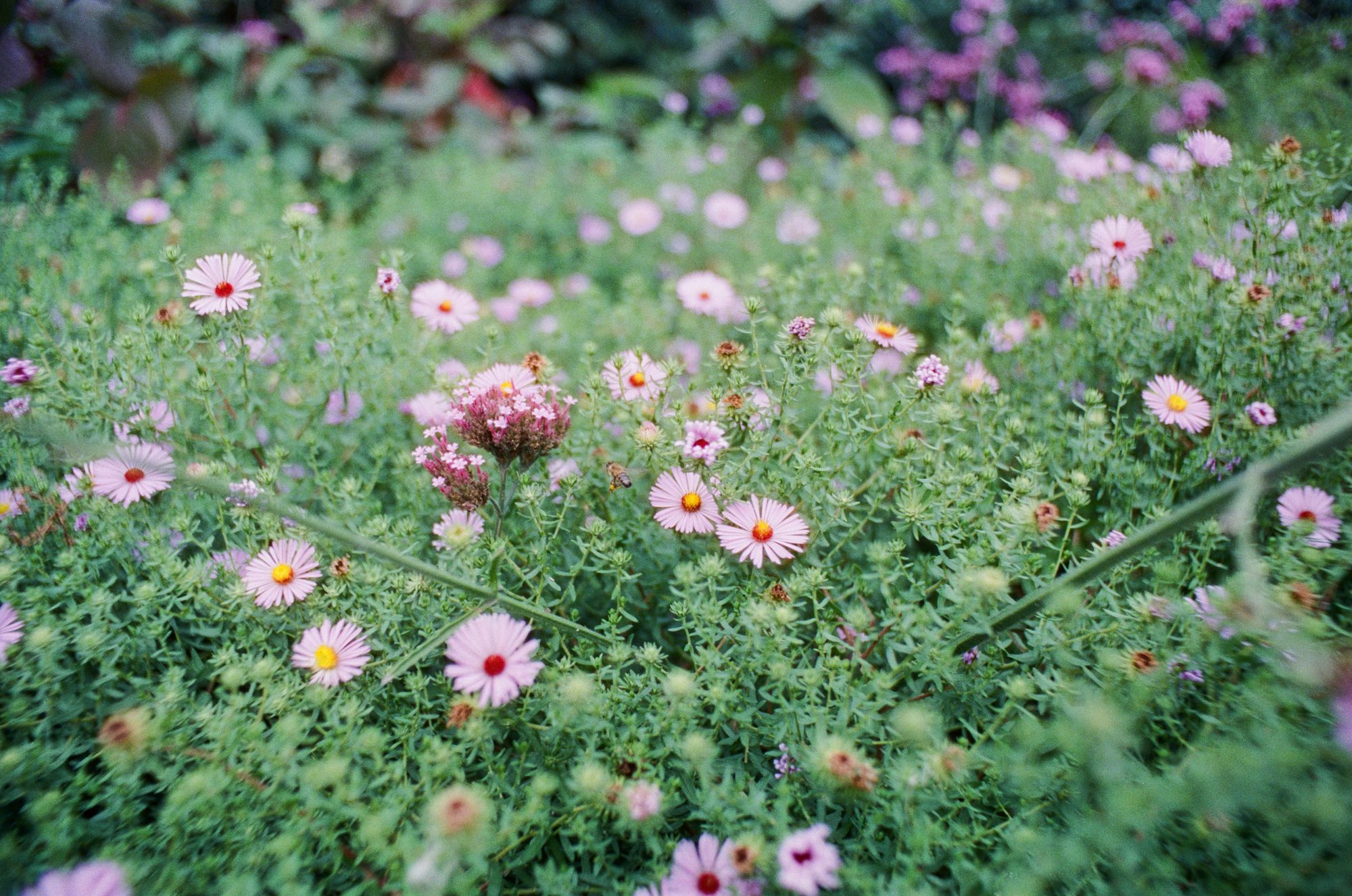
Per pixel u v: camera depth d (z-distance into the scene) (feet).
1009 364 1.73
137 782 1.12
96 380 1.46
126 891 1.01
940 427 1.40
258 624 1.31
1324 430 0.95
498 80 4.35
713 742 1.21
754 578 1.34
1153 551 1.36
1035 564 1.28
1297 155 1.55
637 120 4.06
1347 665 0.99
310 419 1.61
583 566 1.39
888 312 1.89
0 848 1.04
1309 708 1.04
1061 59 3.72
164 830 1.09
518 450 1.30
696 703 1.19
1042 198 2.43
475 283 2.44
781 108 3.74
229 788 1.10
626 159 3.44
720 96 3.96
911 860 1.04
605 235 2.78
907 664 1.22
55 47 2.74
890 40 4.20
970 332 2.05
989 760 1.09
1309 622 1.03
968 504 1.37
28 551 1.37
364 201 3.05
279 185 2.81
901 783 1.06
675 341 2.03
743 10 3.67
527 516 1.40
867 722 1.17
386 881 1.10
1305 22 2.62
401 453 1.62
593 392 1.42
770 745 1.25
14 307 1.65
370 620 1.28
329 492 1.51
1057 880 1.08
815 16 3.78
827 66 3.64
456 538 1.15
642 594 1.45
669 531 1.42
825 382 1.64
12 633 1.19
